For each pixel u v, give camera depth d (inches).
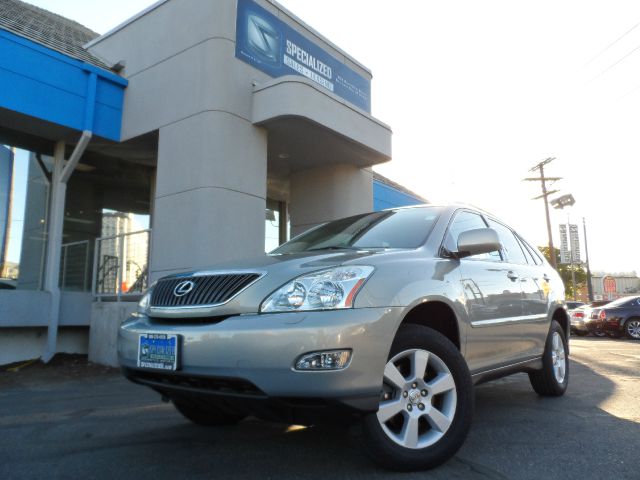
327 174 440.8
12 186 339.6
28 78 315.3
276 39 381.1
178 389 112.2
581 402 188.7
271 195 526.9
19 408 194.2
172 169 336.5
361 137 387.5
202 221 313.6
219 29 336.5
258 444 134.7
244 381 100.5
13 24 344.8
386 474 110.0
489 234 132.9
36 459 126.8
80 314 346.3
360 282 107.7
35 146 355.9
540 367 185.5
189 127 332.2
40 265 346.3
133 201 418.0
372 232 150.6
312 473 111.4
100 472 116.0
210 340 104.8
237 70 343.6
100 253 349.4
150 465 120.0
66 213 372.8
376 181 593.9
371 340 103.2
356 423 106.3
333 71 438.9
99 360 317.4
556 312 205.3
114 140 366.6
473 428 150.1
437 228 144.6
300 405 99.0
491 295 147.9
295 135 370.0
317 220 441.4
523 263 187.9
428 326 133.1
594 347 435.8
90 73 349.4
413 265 123.2
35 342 328.5
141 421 165.5
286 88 335.3
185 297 116.8
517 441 136.2
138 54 371.6
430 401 115.3
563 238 1466.5
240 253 327.3
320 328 99.6
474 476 109.5
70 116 335.6
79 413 181.9
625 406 181.2
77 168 384.8
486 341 142.5
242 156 337.7
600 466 116.3
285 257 128.0
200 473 113.6
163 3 364.8
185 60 343.6
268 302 105.3
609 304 614.2
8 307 309.6
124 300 328.2
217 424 156.3
